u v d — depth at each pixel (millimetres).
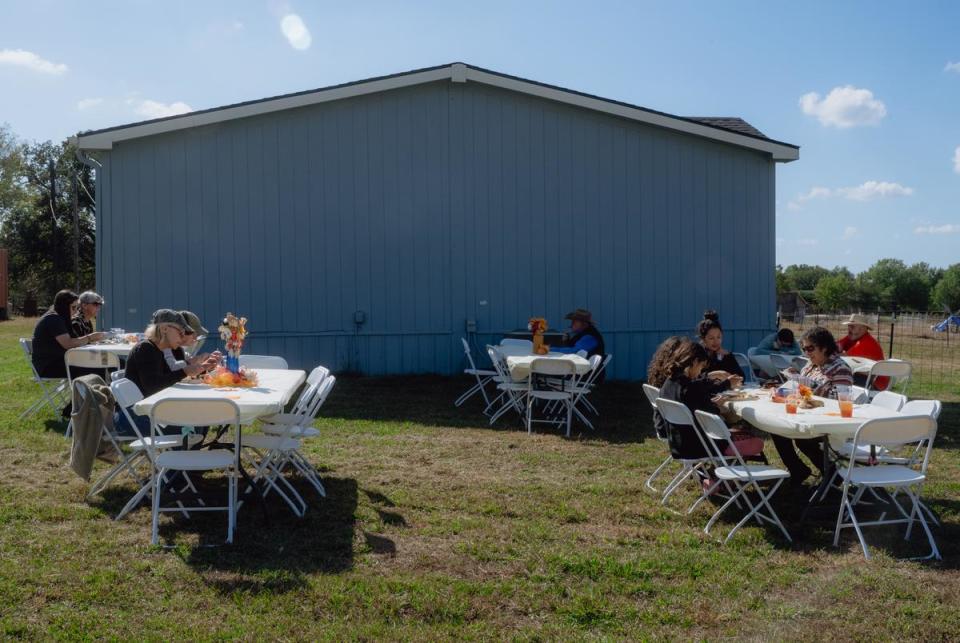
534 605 3750
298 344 11211
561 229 11672
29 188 45125
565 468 6453
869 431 4480
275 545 4484
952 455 6992
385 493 5602
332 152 11211
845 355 8477
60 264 42719
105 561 4176
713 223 12000
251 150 11023
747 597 3854
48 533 4617
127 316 10758
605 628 3547
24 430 7520
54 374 8125
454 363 11531
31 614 3561
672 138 11867
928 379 12906
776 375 8969
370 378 11156
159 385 5621
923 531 4871
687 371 5516
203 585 3896
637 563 4254
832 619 3621
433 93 11398
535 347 9016
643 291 11859
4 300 31953
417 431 7969
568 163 11664
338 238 11258
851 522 5027
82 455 5121
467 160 11477
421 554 4375
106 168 10688
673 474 6254
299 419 5895
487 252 11547
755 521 5039
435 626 3527
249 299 11062
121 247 10742
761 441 5574
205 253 10945
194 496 5348
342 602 3717
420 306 11453
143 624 3484
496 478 6090
